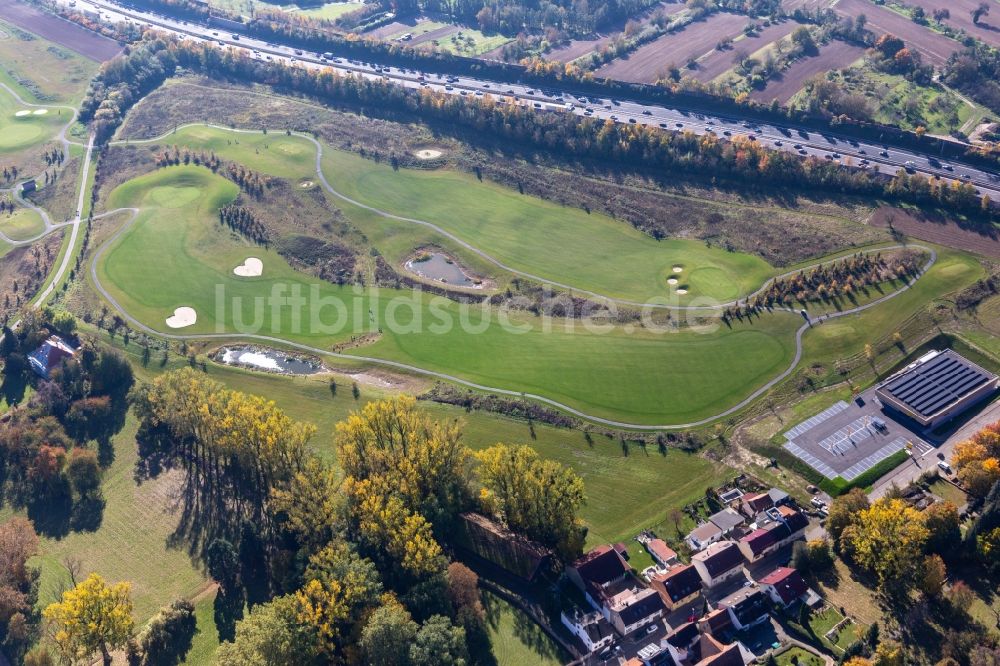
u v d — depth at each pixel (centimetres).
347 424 16488
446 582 13425
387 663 12319
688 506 15950
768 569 14475
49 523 16475
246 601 14325
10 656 13938
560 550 14538
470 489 15575
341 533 14262
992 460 15362
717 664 12100
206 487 16912
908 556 13712
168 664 13450
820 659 12800
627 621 13200
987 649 12244
